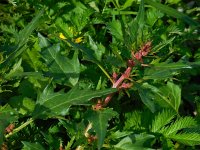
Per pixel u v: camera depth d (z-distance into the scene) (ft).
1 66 2.03
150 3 2.80
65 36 2.76
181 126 2.30
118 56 1.96
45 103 1.96
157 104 2.42
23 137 2.29
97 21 2.90
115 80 2.02
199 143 2.27
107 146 2.06
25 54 2.53
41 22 2.81
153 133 2.32
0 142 1.77
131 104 2.68
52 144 2.15
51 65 2.05
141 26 1.96
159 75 1.91
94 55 2.03
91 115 1.86
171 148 2.31
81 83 2.41
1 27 2.70
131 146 2.03
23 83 2.38
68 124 2.07
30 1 2.90
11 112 2.06
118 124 2.36
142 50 1.93
